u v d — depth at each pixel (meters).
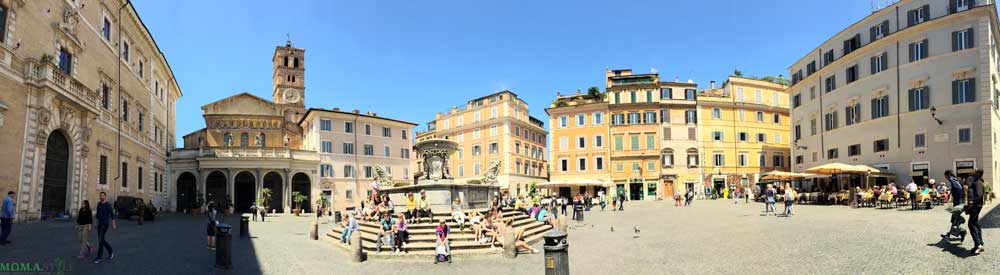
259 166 54.41
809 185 51.09
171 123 56.69
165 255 16.50
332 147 61.59
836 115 47.50
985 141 35.38
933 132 38.00
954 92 37.09
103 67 32.66
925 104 38.56
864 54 44.12
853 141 45.06
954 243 14.29
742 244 17.48
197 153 53.41
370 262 16.83
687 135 68.06
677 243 19.00
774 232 20.12
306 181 59.38
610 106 69.69
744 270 13.20
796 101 55.28
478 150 78.62
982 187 12.49
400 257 17.36
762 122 70.56
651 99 69.06
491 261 16.67
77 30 28.86
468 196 24.28
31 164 23.56
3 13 22.27
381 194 26.62
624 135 69.06
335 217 35.91
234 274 14.14
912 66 39.66
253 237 24.83
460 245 18.22
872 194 31.31
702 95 71.19
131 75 38.75
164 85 51.62
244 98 67.44
